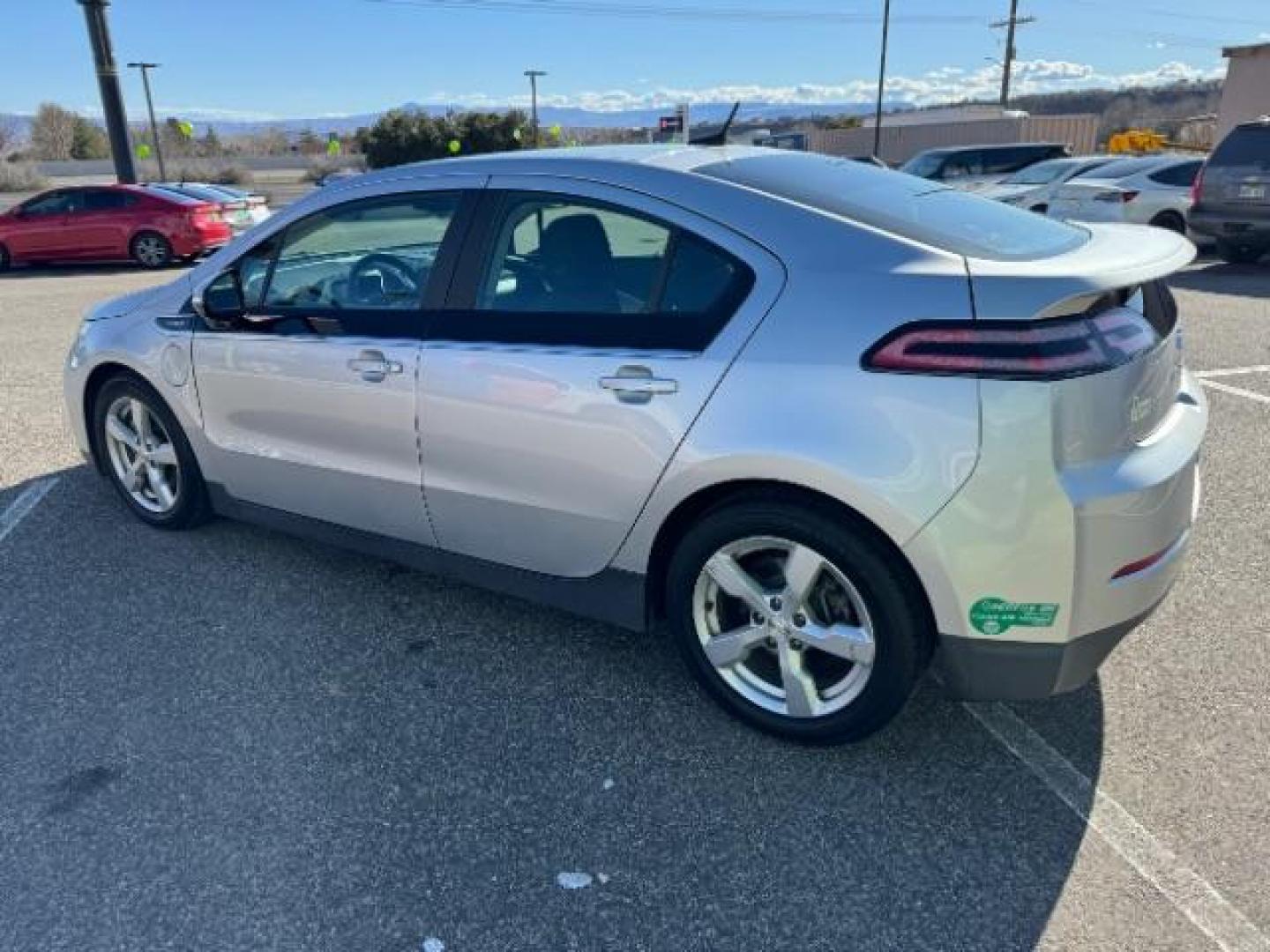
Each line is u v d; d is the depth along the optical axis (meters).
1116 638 2.53
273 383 3.63
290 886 2.36
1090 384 2.33
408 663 3.32
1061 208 13.53
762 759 2.80
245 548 4.20
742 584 2.78
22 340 8.98
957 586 2.43
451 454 3.21
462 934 2.22
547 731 2.95
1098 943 2.16
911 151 40.25
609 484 2.88
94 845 2.49
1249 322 8.62
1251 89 21.62
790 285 2.59
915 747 2.84
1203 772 2.69
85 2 21.44
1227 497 4.59
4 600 3.75
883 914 2.26
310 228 3.57
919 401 2.39
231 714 3.04
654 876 2.38
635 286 2.84
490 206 3.14
